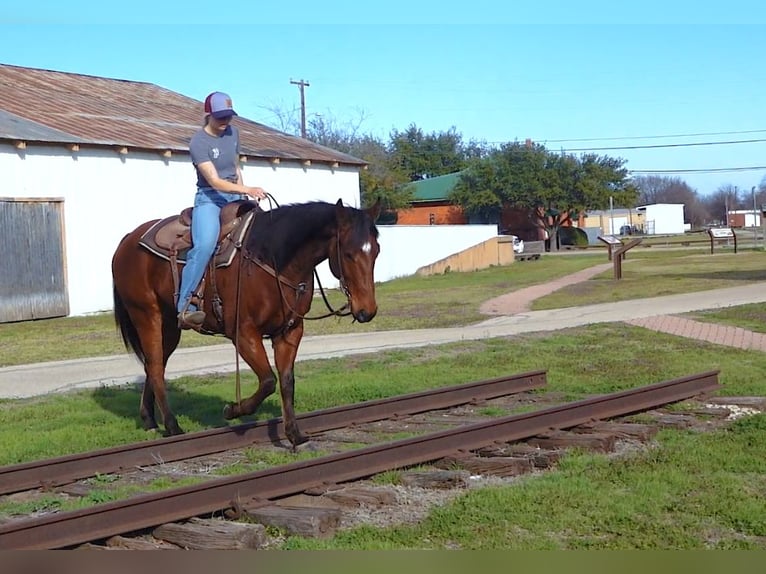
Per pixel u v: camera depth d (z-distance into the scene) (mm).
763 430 8539
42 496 7195
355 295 7301
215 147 8273
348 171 33344
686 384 10672
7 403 11336
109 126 27250
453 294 27359
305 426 9219
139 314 8992
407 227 38719
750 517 5984
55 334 20078
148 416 9484
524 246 58875
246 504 6305
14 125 24156
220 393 11555
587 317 19250
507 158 70312
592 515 6078
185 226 8438
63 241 24234
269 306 7824
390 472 7293
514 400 11133
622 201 70938
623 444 8492
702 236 86312
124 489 7184
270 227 7828
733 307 19594
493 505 6340
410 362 14070
